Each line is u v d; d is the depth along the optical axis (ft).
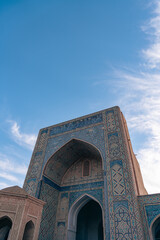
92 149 26.43
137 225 17.30
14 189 15.38
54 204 26.76
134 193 19.15
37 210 15.14
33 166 27.76
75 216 26.25
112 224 18.26
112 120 26.35
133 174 22.90
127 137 27.25
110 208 19.19
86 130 27.50
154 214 18.33
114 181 20.67
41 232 22.94
